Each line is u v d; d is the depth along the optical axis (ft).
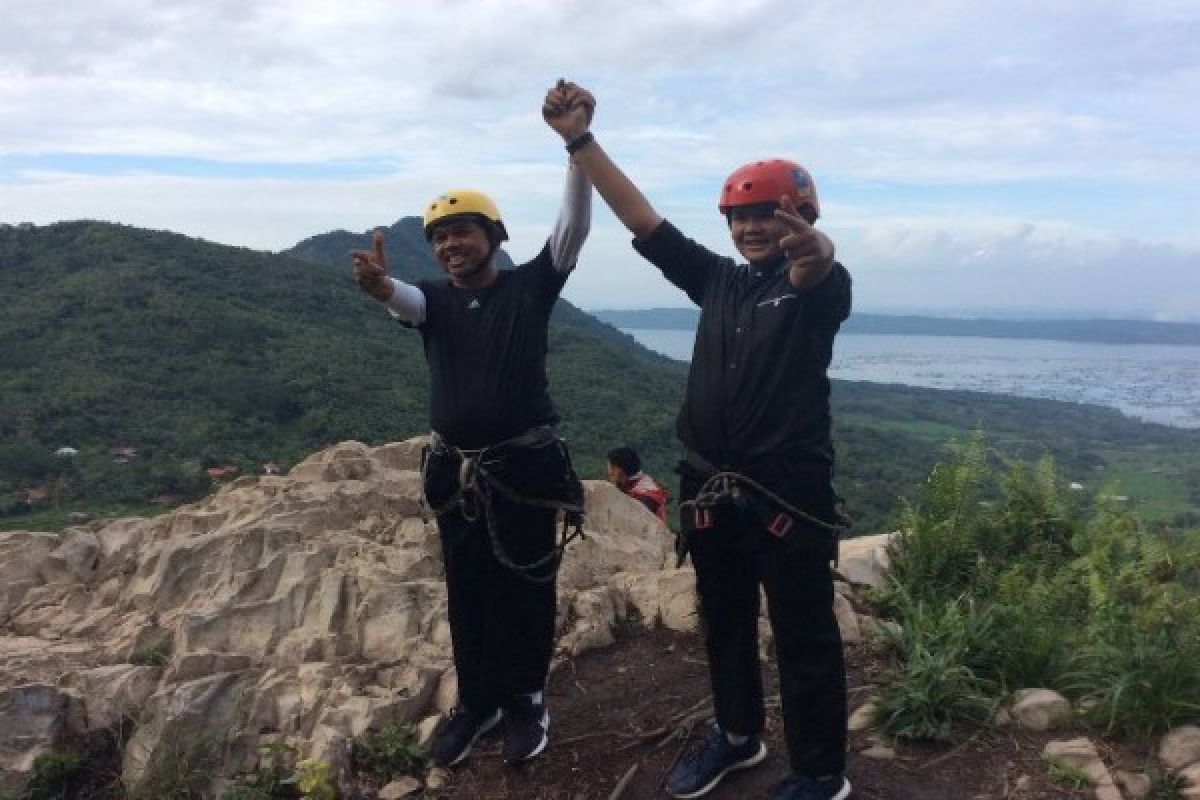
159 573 15.46
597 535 18.11
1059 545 17.49
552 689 14.01
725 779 11.41
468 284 11.55
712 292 10.39
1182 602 13.98
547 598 11.93
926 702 12.08
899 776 11.35
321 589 14.70
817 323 9.52
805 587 9.87
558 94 10.57
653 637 15.39
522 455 11.25
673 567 18.04
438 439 11.49
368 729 12.50
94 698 12.78
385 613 14.37
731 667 10.98
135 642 14.24
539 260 11.53
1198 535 16.38
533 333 11.32
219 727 12.57
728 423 9.84
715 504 9.89
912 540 16.99
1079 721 12.07
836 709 10.19
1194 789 10.51
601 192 10.59
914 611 14.73
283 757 12.12
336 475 18.44
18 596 16.34
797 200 9.81
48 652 13.99
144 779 11.82
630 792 11.43
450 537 11.64
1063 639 13.30
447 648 14.03
